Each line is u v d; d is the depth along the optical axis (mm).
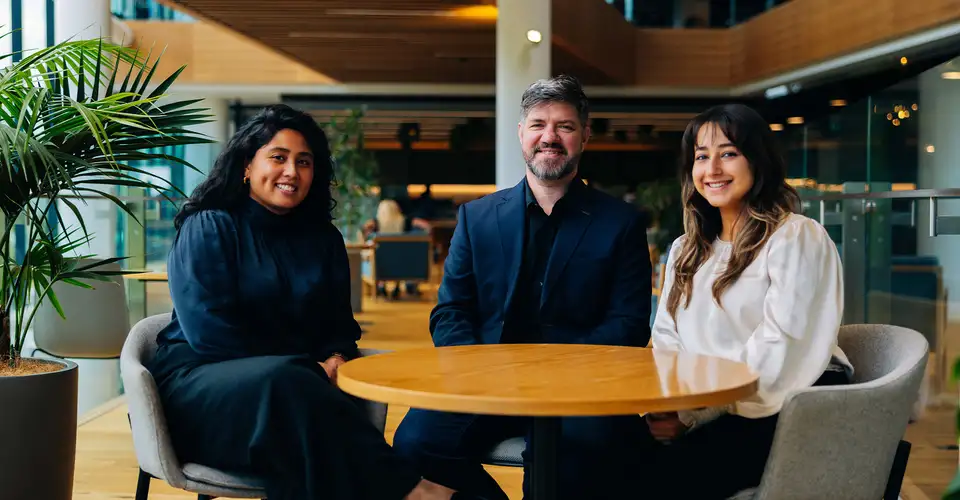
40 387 2494
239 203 2553
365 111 13406
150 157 2738
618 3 12344
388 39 10367
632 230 2648
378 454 2154
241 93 13344
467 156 17422
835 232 4547
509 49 6230
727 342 2271
